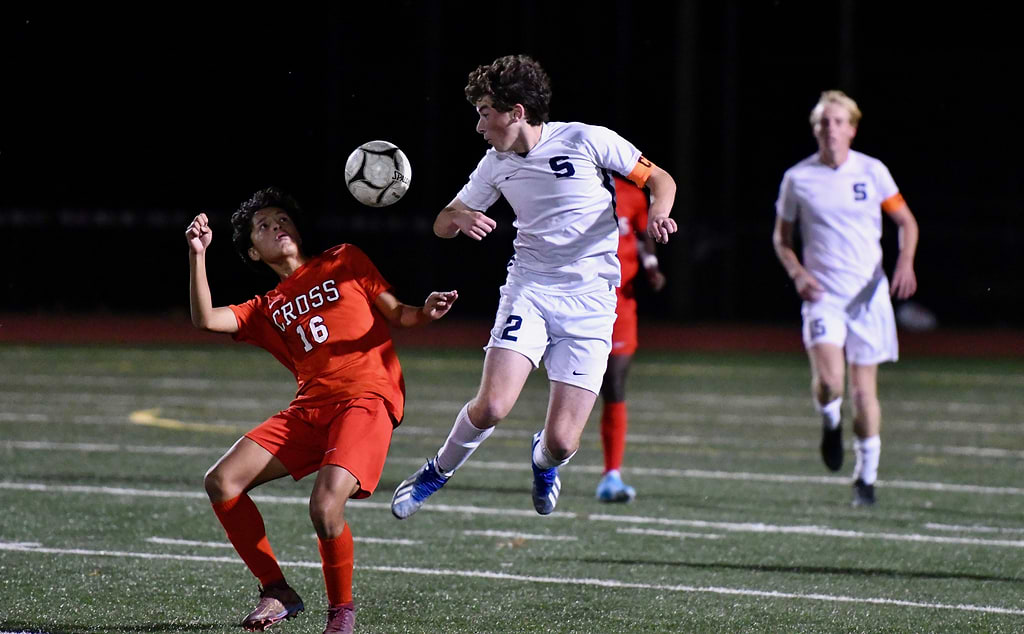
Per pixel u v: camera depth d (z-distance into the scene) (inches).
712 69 4426.7
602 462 1508.4
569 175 815.7
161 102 3971.5
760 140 4407.0
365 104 4210.1
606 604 845.8
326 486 714.8
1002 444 1654.8
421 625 790.5
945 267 3951.8
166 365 2598.4
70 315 3868.1
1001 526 1123.3
